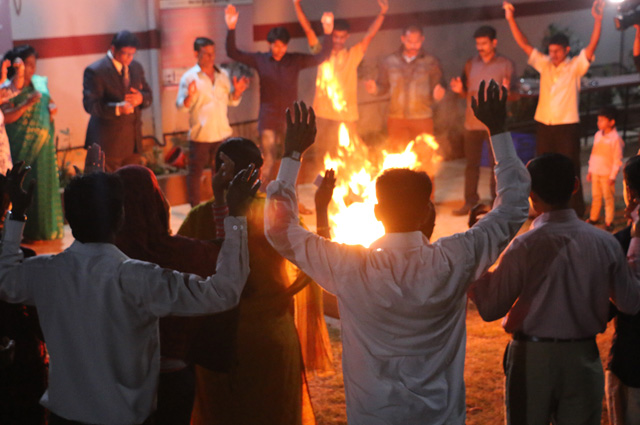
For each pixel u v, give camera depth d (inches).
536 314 115.3
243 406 123.3
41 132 275.7
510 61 307.1
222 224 114.1
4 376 116.8
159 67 360.5
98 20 344.8
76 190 96.3
